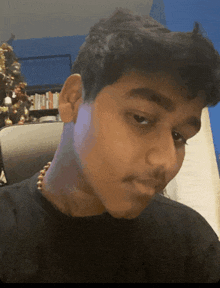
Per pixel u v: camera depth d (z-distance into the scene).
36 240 0.87
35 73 2.33
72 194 0.87
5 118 1.17
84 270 0.87
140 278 0.87
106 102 0.90
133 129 0.89
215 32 0.90
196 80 0.88
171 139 0.92
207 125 1.14
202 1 1.38
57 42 2.40
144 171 0.89
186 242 0.91
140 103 0.88
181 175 1.06
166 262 0.90
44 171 0.91
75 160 0.87
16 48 2.38
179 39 0.86
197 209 1.01
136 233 0.89
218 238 0.94
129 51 0.86
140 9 0.93
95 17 2.32
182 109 0.90
